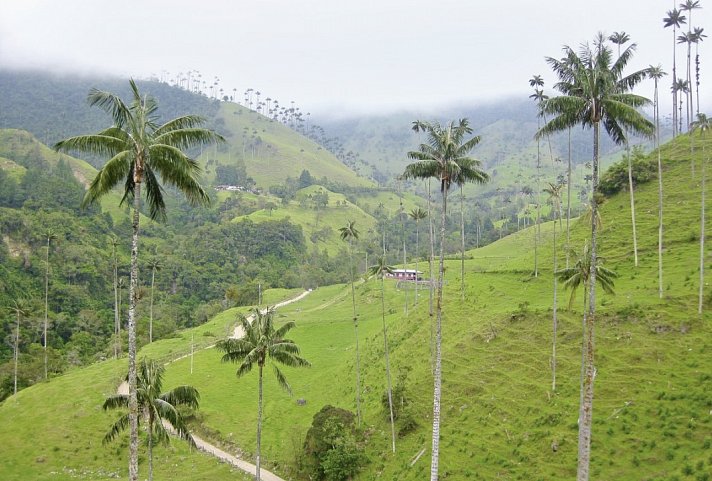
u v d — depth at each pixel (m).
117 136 34.25
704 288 60.38
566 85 41.16
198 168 35.50
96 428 78.62
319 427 66.44
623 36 87.50
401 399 67.06
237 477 64.75
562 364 59.53
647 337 56.91
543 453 49.38
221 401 90.75
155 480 65.12
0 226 177.25
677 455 42.66
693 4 105.00
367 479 58.53
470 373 66.38
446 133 47.88
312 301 175.75
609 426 48.25
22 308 131.25
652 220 85.62
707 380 48.31
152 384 45.16
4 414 84.69
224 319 152.00
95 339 157.50
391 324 104.88
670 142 109.19
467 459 53.22
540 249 107.50
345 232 82.38
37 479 65.50
